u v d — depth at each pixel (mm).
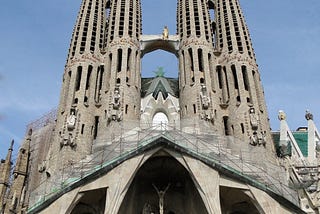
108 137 55750
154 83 71250
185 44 67688
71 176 50656
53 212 46281
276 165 54969
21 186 63562
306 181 59250
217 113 60969
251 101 60875
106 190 48312
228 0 73062
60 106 60969
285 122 76562
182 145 50875
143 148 49375
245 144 55750
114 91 60875
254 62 66500
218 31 71000
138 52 68062
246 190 48156
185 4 72812
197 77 63156
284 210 46750
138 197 55156
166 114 67938
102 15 72875
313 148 75125
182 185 56469
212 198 46625
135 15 71562
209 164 48844
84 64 64312
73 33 70062
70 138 55969
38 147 70938
